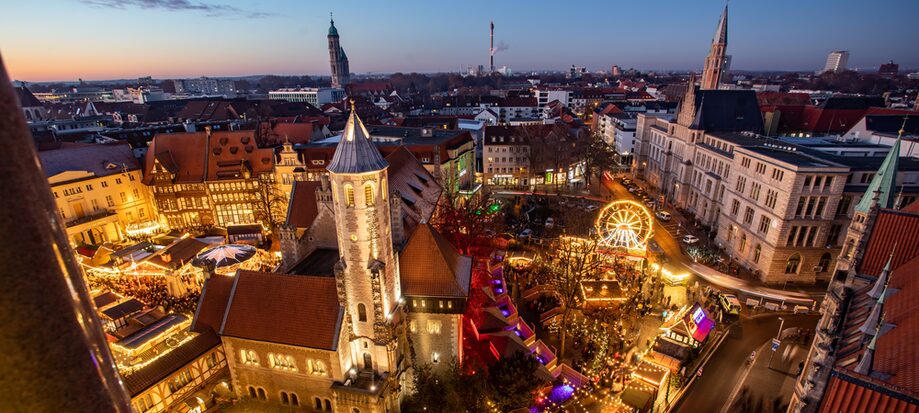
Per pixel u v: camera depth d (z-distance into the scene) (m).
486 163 137.38
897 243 43.28
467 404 47.22
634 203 73.06
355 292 44.12
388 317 45.06
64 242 4.95
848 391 27.31
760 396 51.03
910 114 102.50
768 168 75.75
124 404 5.79
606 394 52.12
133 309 62.38
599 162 130.38
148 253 77.38
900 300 36.62
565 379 52.25
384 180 42.53
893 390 25.89
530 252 86.81
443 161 107.69
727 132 105.94
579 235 81.62
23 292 4.34
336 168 40.16
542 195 123.06
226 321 46.44
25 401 4.56
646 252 76.12
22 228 4.25
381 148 96.31
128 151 102.31
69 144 104.94
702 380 53.69
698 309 58.78
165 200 100.75
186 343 46.81
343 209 41.34
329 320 44.47
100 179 94.31
